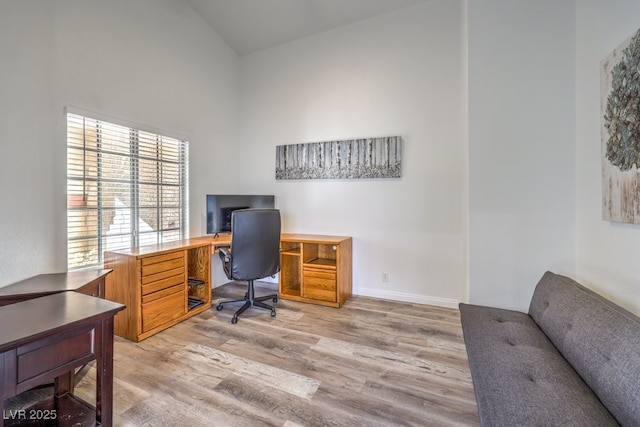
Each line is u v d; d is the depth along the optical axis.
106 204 2.71
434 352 2.24
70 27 2.37
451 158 3.13
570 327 1.45
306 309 3.13
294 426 1.51
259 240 2.90
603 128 1.64
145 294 2.47
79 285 1.91
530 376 1.28
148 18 3.02
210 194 3.82
